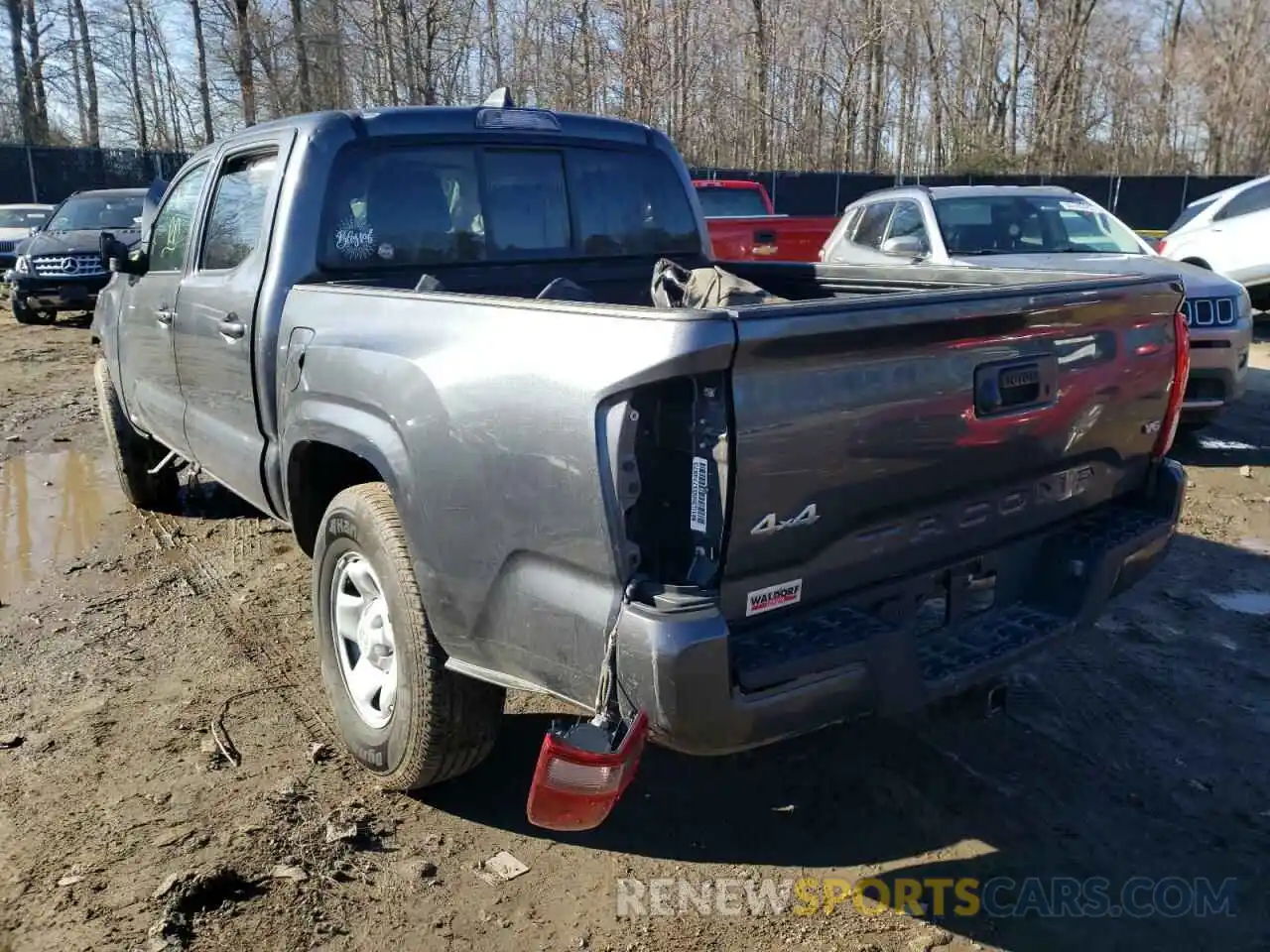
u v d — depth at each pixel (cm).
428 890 313
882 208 953
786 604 271
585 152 472
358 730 361
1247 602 524
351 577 358
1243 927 299
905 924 299
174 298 491
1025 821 346
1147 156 3975
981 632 321
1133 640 482
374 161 413
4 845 330
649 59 2516
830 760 382
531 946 290
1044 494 333
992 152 3516
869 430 268
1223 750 389
